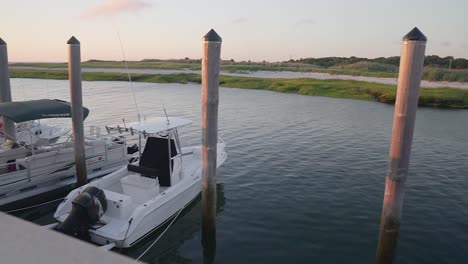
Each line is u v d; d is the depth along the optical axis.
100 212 8.75
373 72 104.25
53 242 1.85
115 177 10.84
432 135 23.19
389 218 6.77
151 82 72.31
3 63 12.87
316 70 120.44
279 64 165.12
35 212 11.52
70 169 12.84
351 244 9.23
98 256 1.74
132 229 8.58
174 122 10.95
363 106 38.19
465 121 29.11
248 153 18.20
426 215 10.95
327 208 11.42
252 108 36.22
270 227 10.17
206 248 9.07
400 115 6.20
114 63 192.62
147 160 10.73
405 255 8.73
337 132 23.70
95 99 43.38
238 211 11.22
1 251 1.75
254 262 8.47
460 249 9.02
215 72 7.87
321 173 14.92
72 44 11.14
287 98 46.19
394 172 6.51
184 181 10.79
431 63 98.75
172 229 10.07
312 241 9.39
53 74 86.12
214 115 8.13
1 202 11.05
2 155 11.88
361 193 12.69
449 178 14.47
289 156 17.59
